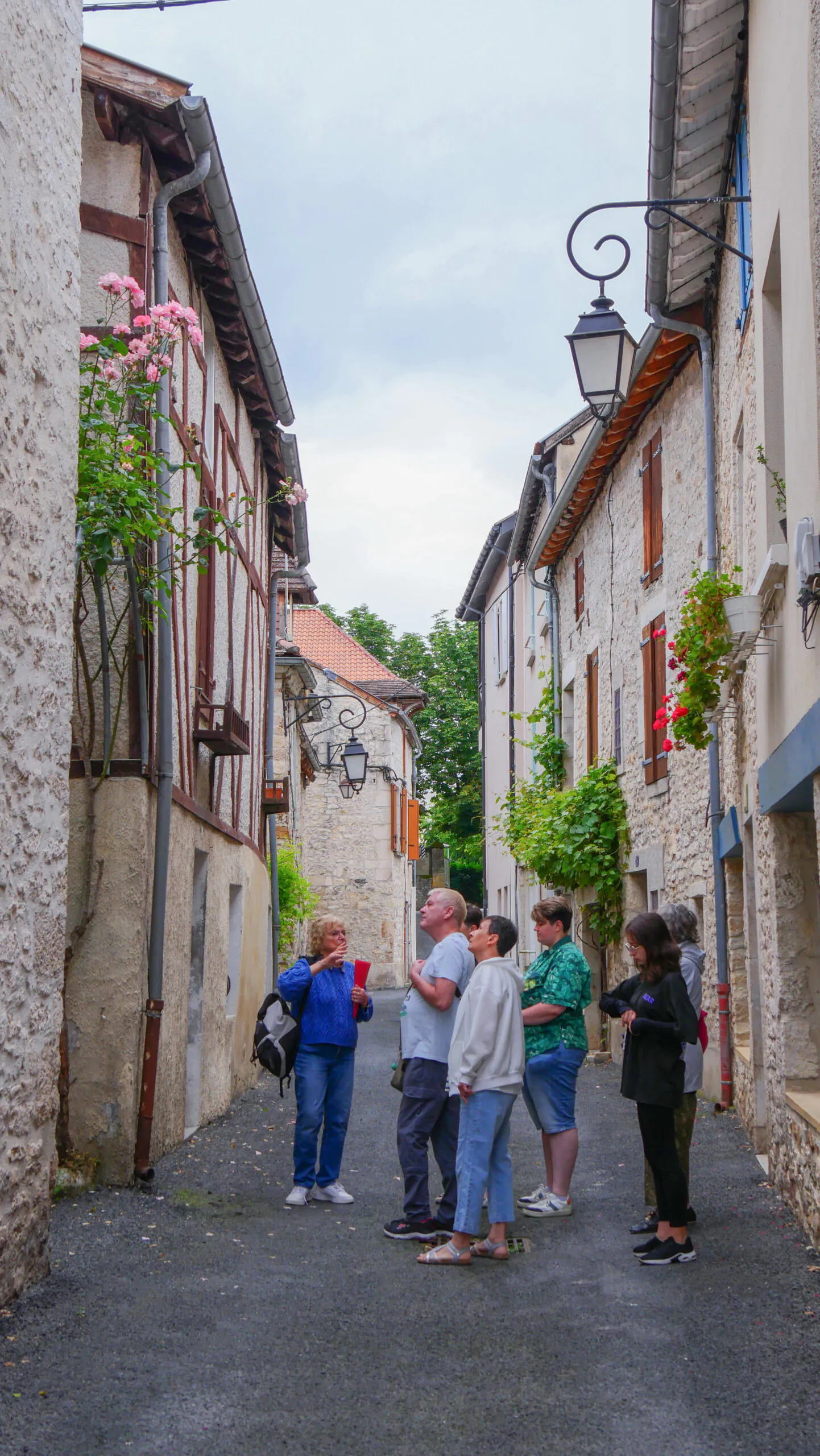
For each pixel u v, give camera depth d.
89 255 8.15
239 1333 4.86
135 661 7.73
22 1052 5.13
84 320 8.09
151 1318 5.00
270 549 15.33
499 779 26.58
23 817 5.14
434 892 6.96
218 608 11.13
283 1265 5.87
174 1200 7.10
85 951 7.60
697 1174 7.87
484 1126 5.95
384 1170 8.26
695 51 8.03
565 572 19.11
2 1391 4.19
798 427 6.16
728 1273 5.64
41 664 5.34
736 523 9.64
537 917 7.18
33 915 5.24
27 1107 5.19
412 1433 3.92
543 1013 6.92
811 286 5.61
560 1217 6.86
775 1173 7.39
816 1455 3.75
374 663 38.41
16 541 5.08
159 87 8.02
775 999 7.32
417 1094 6.53
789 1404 4.13
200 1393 4.23
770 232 7.01
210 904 10.38
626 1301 5.29
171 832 8.44
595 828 15.24
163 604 8.09
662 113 8.43
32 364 5.25
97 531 6.95
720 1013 10.44
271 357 11.45
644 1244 5.98
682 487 12.04
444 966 6.66
